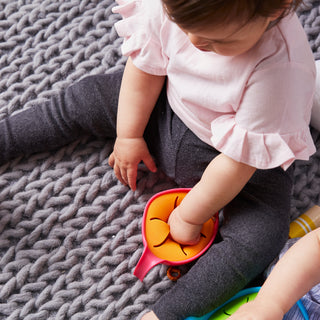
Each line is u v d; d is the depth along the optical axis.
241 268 0.82
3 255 0.89
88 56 1.04
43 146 0.94
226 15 0.53
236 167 0.73
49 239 0.90
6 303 0.86
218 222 0.91
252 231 0.83
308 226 0.92
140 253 0.91
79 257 0.91
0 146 0.91
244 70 0.67
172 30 0.74
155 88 0.85
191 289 0.81
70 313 0.87
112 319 0.87
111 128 0.94
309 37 1.05
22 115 0.92
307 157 0.74
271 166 0.70
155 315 0.82
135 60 0.80
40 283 0.88
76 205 0.93
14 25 1.05
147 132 0.93
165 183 0.97
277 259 0.88
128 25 0.80
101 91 0.90
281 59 0.65
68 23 1.06
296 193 0.97
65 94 0.92
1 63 1.03
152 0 0.76
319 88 0.92
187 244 0.87
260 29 0.59
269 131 0.68
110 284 0.89
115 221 0.93
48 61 1.03
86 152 0.97
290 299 0.73
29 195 0.93
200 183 0.78
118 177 0.94
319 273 0.73
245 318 0.71
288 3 0.56
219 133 0.72
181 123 0.86
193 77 0.74
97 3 1.08
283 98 0.66
